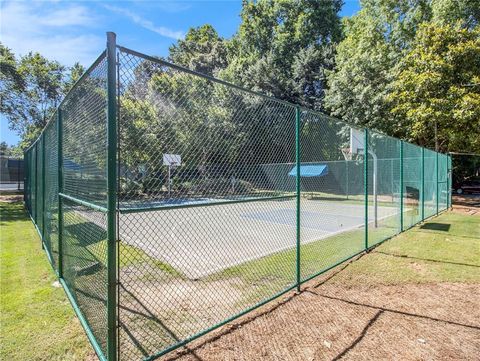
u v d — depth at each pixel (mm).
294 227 7430
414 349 2438
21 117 17391
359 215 9797
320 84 20688
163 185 2604
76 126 2867
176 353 2338
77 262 2951
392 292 3570
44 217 5117
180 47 27984
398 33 16141
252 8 24422
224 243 5723
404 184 8188
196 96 2979
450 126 12164
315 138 11422
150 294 3424
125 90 2133
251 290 3557
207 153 3146
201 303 3211
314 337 2594
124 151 2268
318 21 22891
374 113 14969
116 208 1972
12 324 2756
